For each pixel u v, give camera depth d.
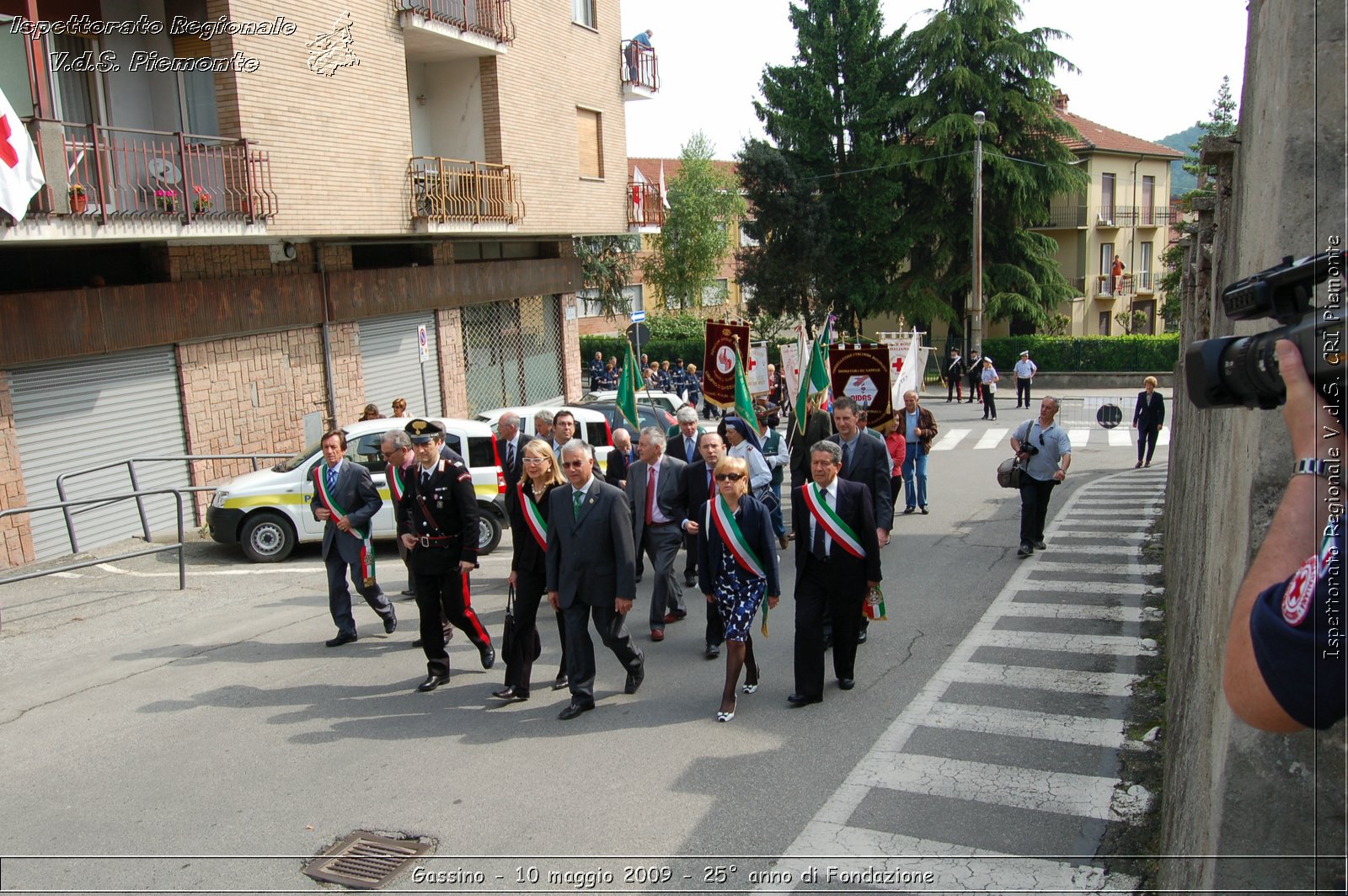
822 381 11.96
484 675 8.22
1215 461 4.77
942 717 7.00
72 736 7.02
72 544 12.73
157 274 14.66
